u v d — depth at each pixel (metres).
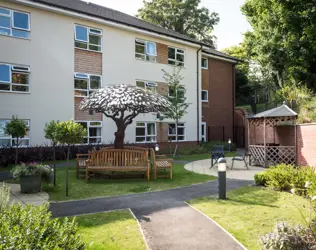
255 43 25.20
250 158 14.43
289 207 6.21
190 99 23.27
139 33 19.89
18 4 14.74
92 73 17.59
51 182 8.88
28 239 2.52
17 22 14.77
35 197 7.31
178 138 22.42
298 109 16.30
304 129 11.80
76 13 16.44
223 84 26.83
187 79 23.09
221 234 4.67
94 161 9.84
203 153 20.78
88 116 17.44
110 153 9.90
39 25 15.41
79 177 10.28
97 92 11.22
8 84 14.42
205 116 24.98
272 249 3.63
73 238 2.94
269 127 16.89
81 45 17.12
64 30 16.38
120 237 4.49
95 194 7.67
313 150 11.12
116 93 10.60
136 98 10.34
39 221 2.88
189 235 4.62
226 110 26.95
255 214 5.72
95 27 17.78
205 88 25.09
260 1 23.17
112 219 5.40
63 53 16.31
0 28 14.27
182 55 23.00
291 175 7.74
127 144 18.72
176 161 15.68
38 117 15.32
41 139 15.41
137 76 19.84
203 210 6.05
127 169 9.64
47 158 15.41
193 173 11.34
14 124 12.26
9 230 2.58
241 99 36.19
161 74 21.34
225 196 7.12
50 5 15.40
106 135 18.25
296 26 20.50
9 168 12.94
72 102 16.66
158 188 8.49
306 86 20.55
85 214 5.75
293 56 21.17
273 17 22.33
